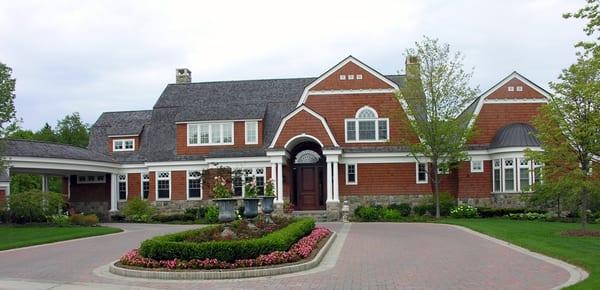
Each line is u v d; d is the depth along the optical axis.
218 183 27.73
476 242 21.56
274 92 46.84
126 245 22.81
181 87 48.91
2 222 33.62
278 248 15.72
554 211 34.88
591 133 22.36
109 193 44.91
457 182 39.78
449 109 36.19
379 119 40.75
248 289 12.55
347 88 41.16
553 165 24.28
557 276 13.50
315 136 38.75
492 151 38.22
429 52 36.62
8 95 27.67
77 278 14.52
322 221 37.50
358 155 40.19
